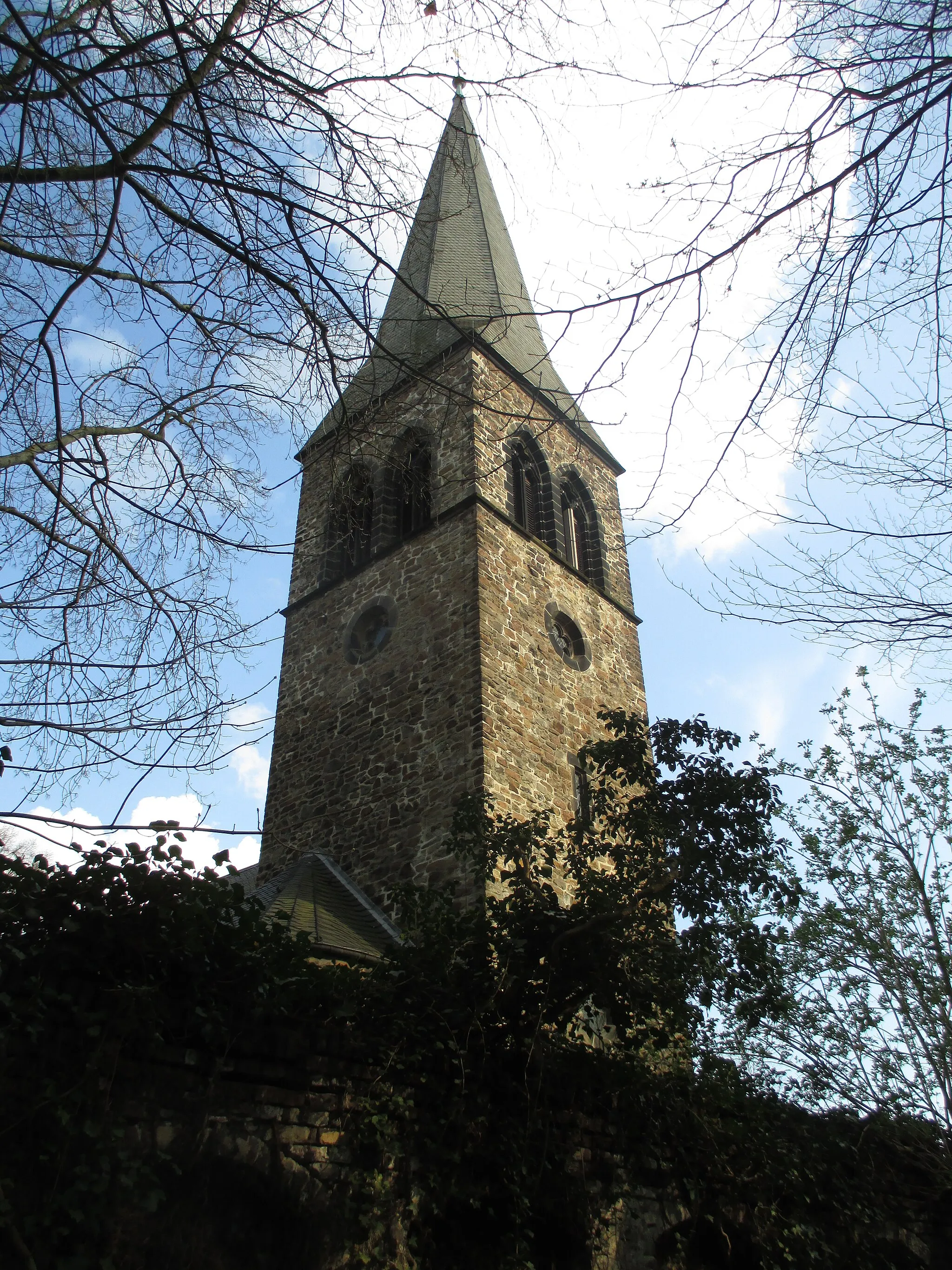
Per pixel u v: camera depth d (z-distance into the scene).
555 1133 8.65
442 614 17.09
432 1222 7.44
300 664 19.70
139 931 6.07
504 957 8.56
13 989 5.48
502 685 16.06
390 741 16.50
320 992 7.32
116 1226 5.47
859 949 13.47
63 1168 5.29
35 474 6.48
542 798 15.62
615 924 8.75
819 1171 10.92
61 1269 5.08
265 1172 6.46
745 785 9.25
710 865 9.08
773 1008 9.32
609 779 16.36
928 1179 12.62
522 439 20.81
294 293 5.93
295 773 18.08
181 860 6.49
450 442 19.34
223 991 6.51
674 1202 10.06
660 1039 9.20
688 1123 9.62
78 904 5.96
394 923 14.20
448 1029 7.98
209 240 5.59
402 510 20.23
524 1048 8.53
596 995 8.78
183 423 7.36
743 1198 9.81
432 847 14.48
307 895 13.97
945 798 14.33
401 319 6.36
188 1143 6.06
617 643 20.47
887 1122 12.46
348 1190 6.92
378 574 19.16
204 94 5.25
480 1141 7.88
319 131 5.62
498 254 25.59
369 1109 7.25
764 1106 10.84
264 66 5.15
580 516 22.25
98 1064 5.62
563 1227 8.48
